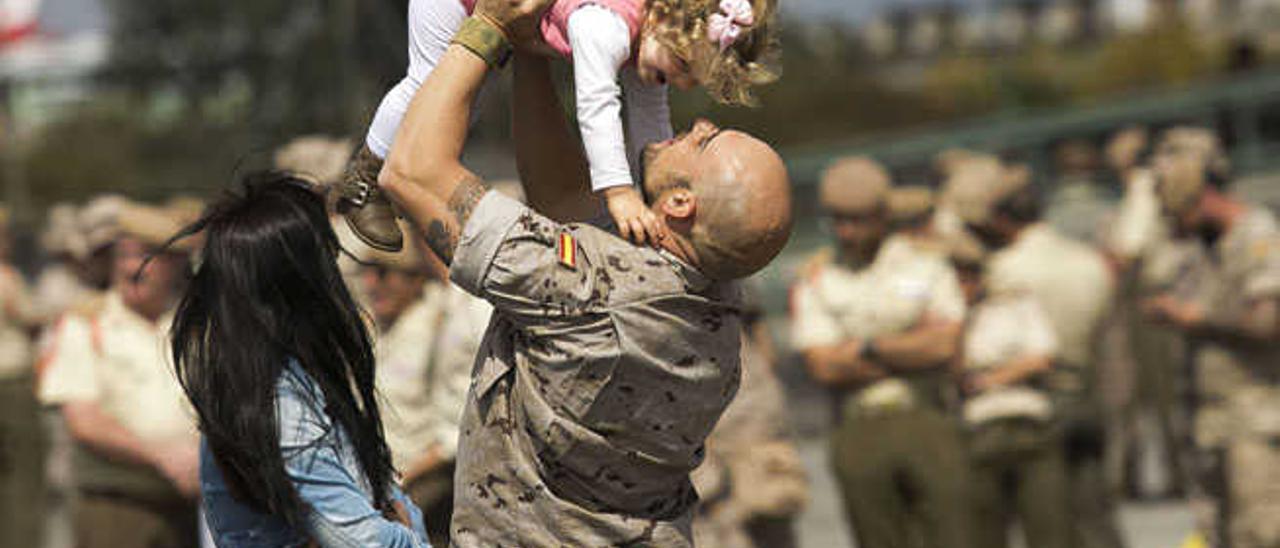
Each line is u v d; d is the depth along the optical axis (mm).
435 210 8781
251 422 9320
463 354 16719
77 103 142000
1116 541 23344
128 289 19422
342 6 60562
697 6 8789
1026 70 137375
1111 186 46688
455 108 8883
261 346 9398
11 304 23766
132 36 143375
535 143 9680
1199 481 20516
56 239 26375
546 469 8961
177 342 9680
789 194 8742
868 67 151000
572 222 9695
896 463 20750
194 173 123562
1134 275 31109
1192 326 20047
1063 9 151500
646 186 8852
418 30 9383
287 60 117562
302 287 9570
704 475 20344
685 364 8859
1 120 124062
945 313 20891
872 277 20953
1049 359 22406
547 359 8797
